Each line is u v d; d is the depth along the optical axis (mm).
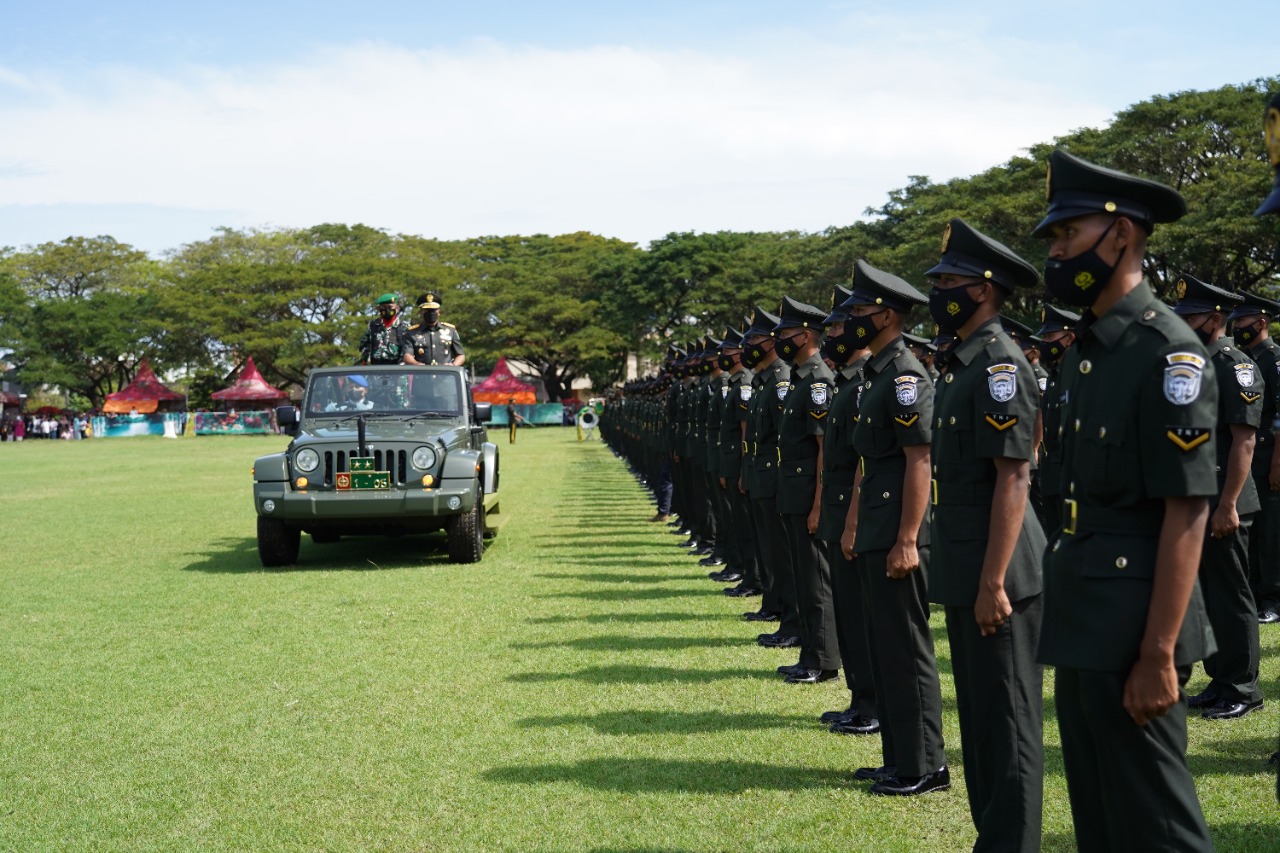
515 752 5344
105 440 55250
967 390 3998
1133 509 3055
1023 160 34562
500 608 8797
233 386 61156
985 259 4012
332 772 5117
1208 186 26672
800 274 53938
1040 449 7676
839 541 5387
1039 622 3986
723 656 7133
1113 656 3016
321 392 12102
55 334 64750
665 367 16828
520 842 4312
